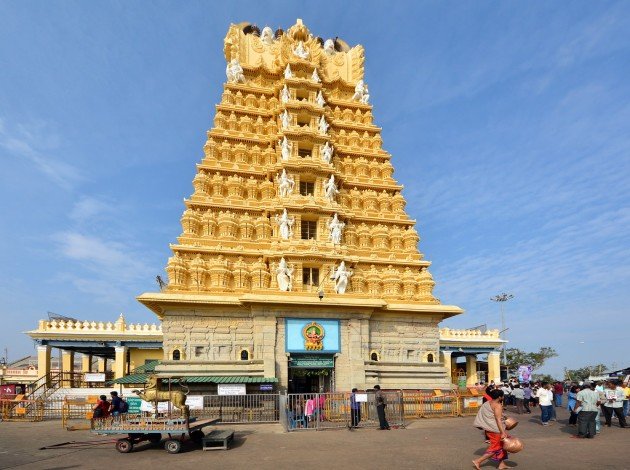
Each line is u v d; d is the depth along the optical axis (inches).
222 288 1515.7
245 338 1480.1
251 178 1736.0
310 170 1716.3
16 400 1397.6
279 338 1464.1
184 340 1440.7
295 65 1925.4
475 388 1449.3
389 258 1742.1
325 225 1686.8
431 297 1707.7
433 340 1649.9
